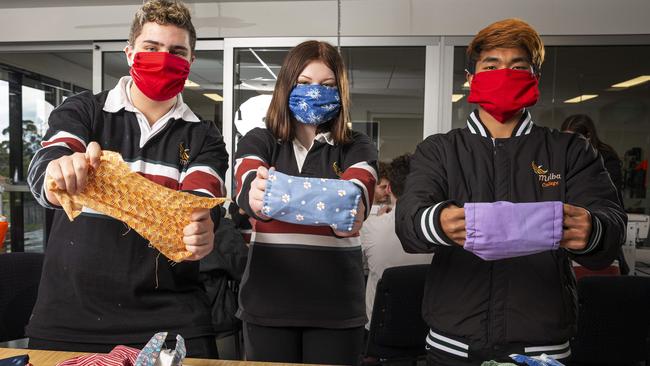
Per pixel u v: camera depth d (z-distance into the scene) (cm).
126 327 106
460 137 112
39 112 418
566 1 301
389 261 213
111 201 83
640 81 307
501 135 112
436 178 107
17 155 405
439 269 107
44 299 108
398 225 101
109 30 331
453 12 309
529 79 105
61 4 328
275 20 320
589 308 166
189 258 90
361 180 103
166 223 87
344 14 316
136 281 107
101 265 106
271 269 114
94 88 339
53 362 91
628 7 298
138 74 109
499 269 101
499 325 100
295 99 114
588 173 104
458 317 102
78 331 105
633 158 311
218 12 323
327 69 114
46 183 81
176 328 110
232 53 325
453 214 83
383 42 316
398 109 328
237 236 166
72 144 100
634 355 167
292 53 116
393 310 177
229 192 335
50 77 419
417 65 322
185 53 114
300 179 90
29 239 410
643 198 312
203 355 111
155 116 118
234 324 156
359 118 332
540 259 101
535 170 106
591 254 88
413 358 185
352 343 116
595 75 309
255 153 112
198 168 115
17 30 337
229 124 333
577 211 83
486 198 105
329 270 114
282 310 113
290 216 89
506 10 306
